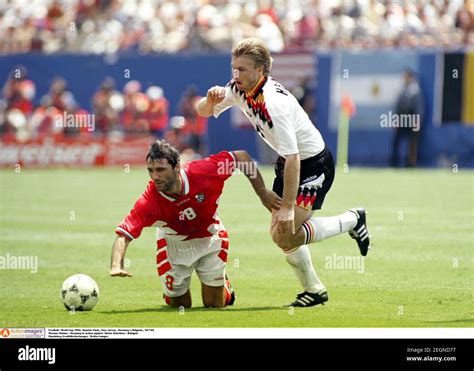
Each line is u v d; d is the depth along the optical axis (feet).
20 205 193.88
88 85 311.68
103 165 307.99
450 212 169.78
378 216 163.63
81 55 311.27
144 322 83.35
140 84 305.94
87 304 88.79
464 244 131.54
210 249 88.48
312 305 89.71
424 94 276.62
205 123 298.56
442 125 276.21
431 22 310.24
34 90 317.83
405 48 283.38
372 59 279.49
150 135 304.09
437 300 92.94
